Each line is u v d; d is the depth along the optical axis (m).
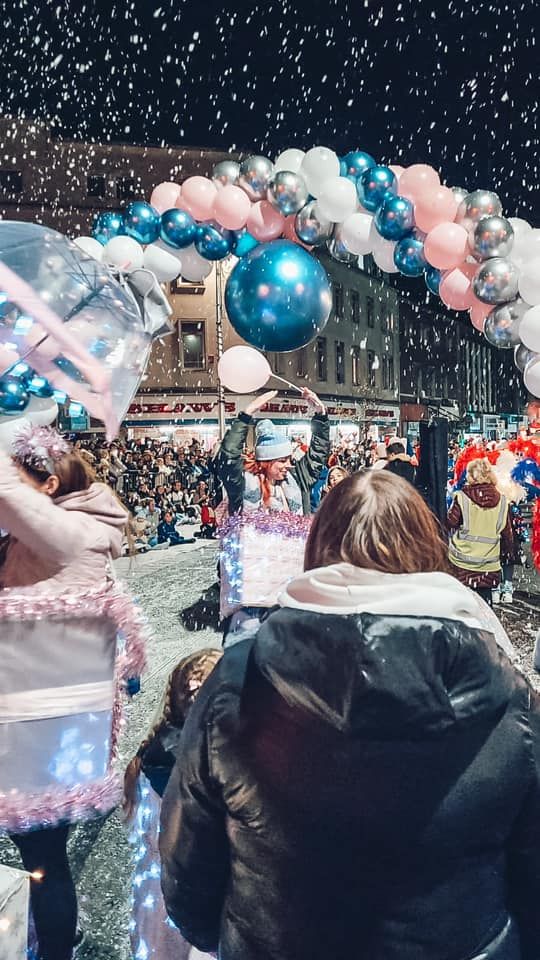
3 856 3.78
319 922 1.30
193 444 24.55
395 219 4.71
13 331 3.16
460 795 1.27
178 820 1.42
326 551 1.46
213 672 1.47
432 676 1.21
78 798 2.55
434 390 58.25
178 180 34.78
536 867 1.35
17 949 1.63
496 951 1.32
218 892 1.47
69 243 3.46
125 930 3.21
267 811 1.31
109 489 2.81
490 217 4.61
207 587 10.66
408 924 1.28
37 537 2.50
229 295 5.01
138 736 5.23
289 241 5.03
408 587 1.31
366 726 1.22
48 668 2.53
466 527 7.31
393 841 1.27
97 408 3.29
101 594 2.57
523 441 7.92
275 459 5.15
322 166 4.88
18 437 2.77
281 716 1.29
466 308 5.02
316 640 1.25
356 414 43.84
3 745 2.51
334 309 42.31
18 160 33.38
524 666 6.73
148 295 3.94
